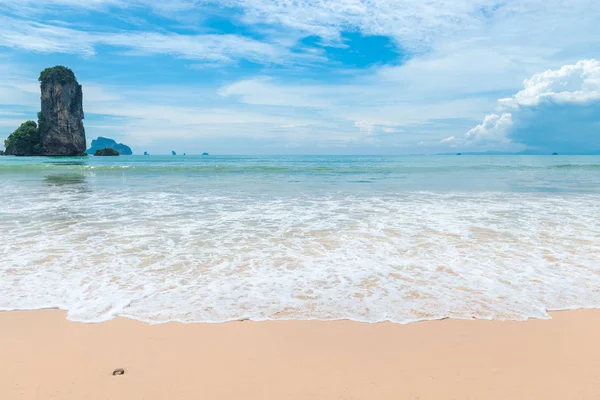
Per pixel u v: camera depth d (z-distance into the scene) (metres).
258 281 5.11
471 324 3.94
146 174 26.34
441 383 2.97
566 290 4.82
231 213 10.27
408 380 3.01
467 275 5.37
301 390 2.88
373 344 3.55
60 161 54.09
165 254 6.34
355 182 20.22
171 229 8.26
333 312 4.20
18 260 5.91
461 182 20.12
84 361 3.24
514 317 4.10
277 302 4.44
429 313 4.18
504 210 10.77
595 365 3.22
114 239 7.33
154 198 13.27
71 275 5.27
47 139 91.69
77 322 3.93
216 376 3.05
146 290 4.76
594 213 10.29
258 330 3.80
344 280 5.16
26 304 4.33
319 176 24.75
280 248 6.75
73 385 2.92
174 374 3.07
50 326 3.83
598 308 4.32
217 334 3.71
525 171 30.78
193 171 29.73
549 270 5.57
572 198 13.34
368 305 4.38
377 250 6.63
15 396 2.78
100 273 5.36
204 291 4.74
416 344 3.56
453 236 7.66
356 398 2.79
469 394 2.84
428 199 13.12
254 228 8.39
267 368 3.16
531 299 4.55
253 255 6.31
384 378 3.03
